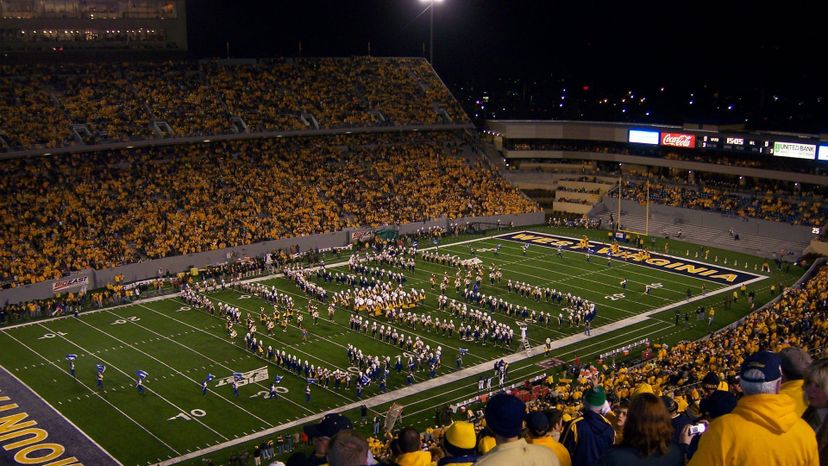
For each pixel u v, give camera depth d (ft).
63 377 152.76
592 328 184.03
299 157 285.43
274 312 187.11
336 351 167.22
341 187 279.90
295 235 251.19
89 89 263.08
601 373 150.00
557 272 232.12
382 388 147.23
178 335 177.37
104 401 141.69
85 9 277.03
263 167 273.95
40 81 258.16
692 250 258.78
